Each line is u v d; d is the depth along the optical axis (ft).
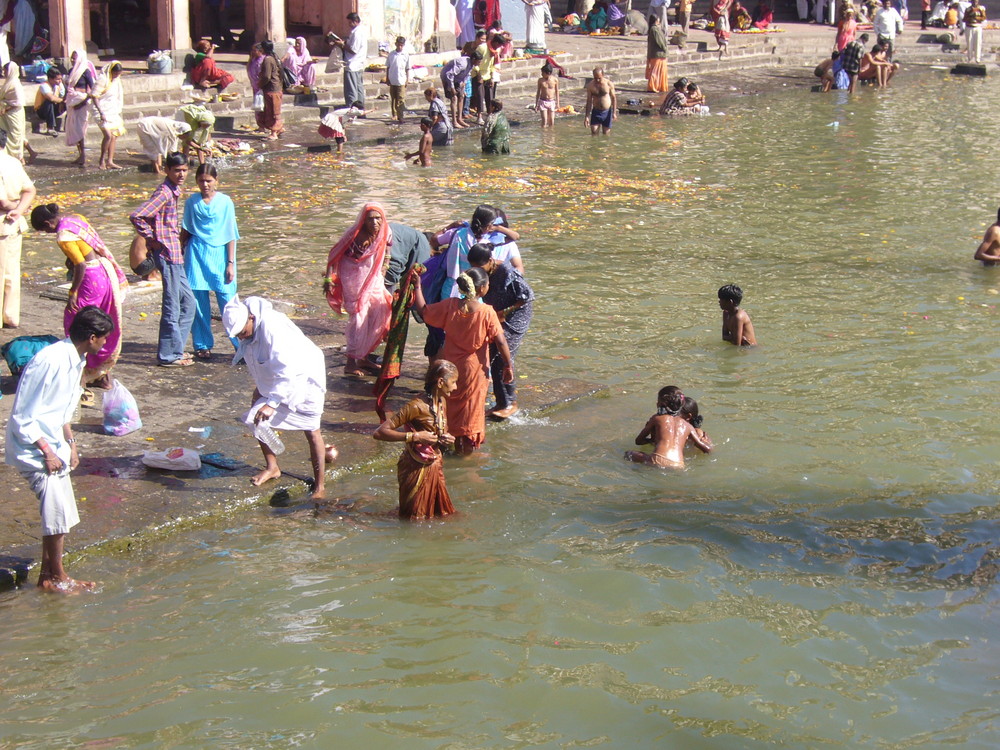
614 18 117.91
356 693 16.63
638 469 25.40
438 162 66.49
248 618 18.74
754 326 36.24
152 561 20.72
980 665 17.76
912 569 20.88
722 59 110.11
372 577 20.21
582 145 73.61
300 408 22.93
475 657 17.61
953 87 104.01
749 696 16.79
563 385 30.53
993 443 26.91
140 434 25.58
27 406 18.80
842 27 106.32
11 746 15.24
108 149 59.88
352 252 29.19
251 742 15.44
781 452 26.43
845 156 69.36
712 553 21.30
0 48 70.85
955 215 53.26
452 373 22.57
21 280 38.45
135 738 15.48
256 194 55.98
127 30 99.81
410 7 91.91
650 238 48.49
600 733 15.80
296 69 79.51
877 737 15.89
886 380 31.24
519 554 21.21
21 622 18.52
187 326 30.01
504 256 28.63
